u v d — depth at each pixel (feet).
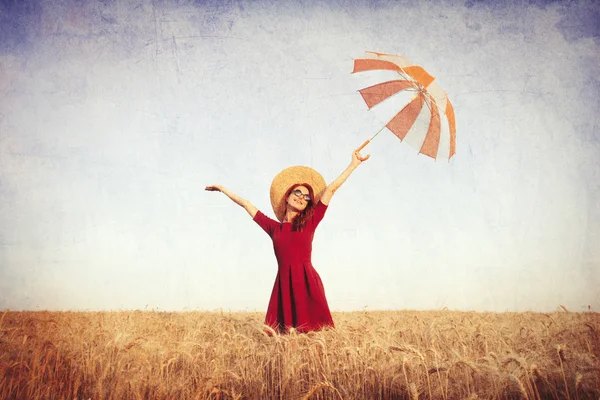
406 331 14.56
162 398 9.65
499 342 12.84
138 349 10.99
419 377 9.79
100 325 14.28
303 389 9.83
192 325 15.55
